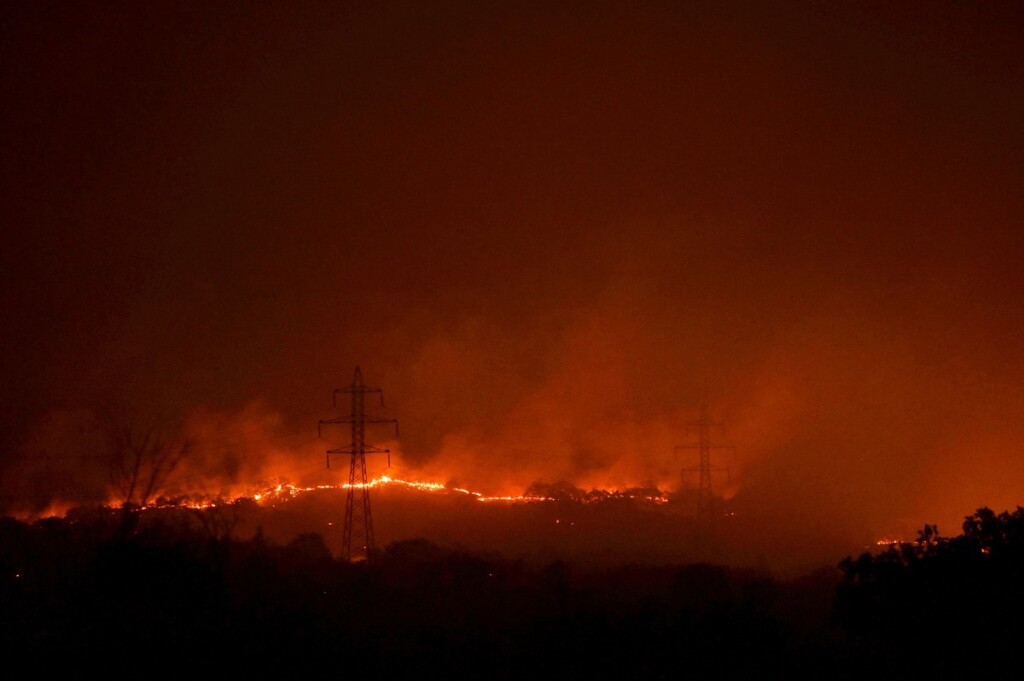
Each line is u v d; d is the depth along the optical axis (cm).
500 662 2003
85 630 1769
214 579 1867
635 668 1955
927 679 1895
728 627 2084
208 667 1736
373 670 1914
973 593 1908
